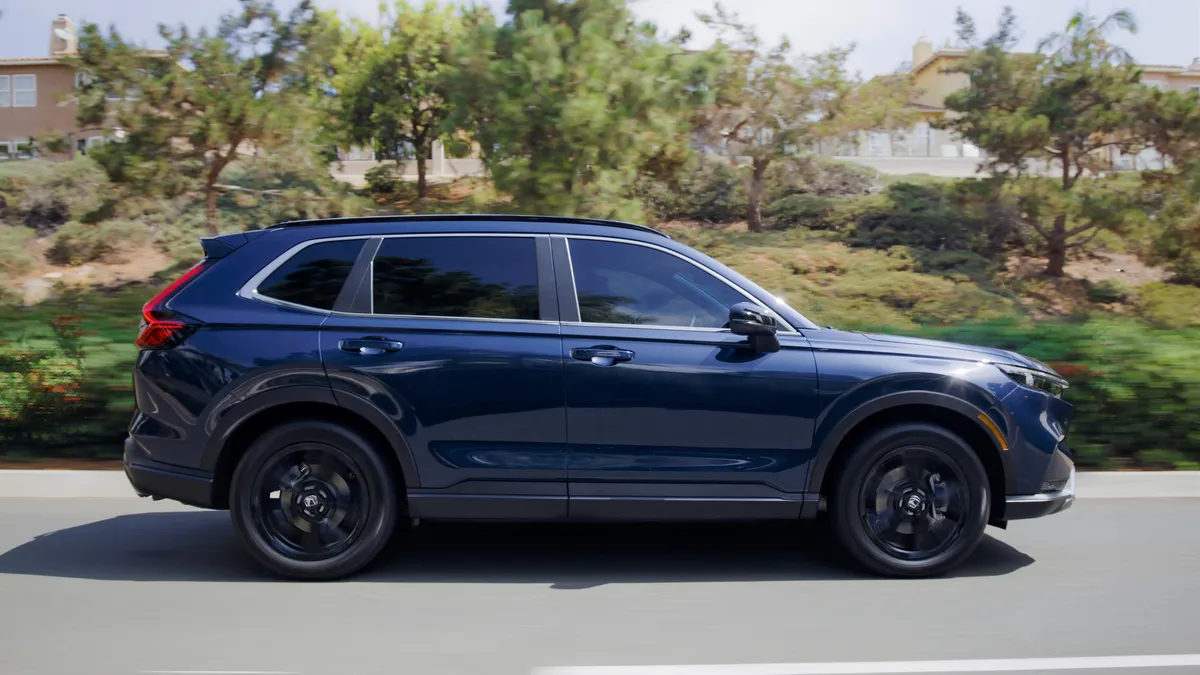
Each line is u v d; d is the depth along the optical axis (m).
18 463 7.31
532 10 17.64
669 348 4.94
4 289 21.94
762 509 4.97
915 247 29.80
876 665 3.96
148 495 5.05
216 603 4.67
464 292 5.03
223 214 28.66
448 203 31.03
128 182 23.31
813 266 27.77
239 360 4.89
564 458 4.91
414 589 4.89
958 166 37.28
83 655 4.04
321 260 5.08
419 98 33.72
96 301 8.10
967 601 4.75
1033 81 28.22
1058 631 4.36
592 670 3.92
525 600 4.73
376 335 4.93
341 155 36.88
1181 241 27.00
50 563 5.30
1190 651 4.13
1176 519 6.34
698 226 31.66
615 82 17.25
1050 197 28.05
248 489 4.91
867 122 30.48
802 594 4.84
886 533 5.04
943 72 29.41
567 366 4.89
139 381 5.01
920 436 4.98
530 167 17.14
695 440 4.92
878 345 5.07
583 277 5.07
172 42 22.84
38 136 24.34
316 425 4.91
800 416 4.93
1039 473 5.07
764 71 30.27
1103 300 27.92
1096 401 7.36
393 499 4.98
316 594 4.80
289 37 23.19
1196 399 7.27
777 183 32.19
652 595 4.81
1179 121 26.44
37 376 7.30
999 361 5.14
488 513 4.94
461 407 4.89
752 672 3.89
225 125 22.83
